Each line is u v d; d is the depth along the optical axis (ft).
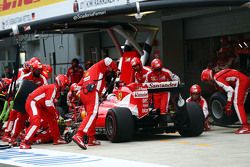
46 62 157.79
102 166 57.36
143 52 108.99
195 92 87.81
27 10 120.26
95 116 74.18
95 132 83.46
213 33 120.98
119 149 71.31
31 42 165.37
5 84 94.99
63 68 156.66
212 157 60.95
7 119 89.61
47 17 112.68
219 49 119.85
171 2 82.74
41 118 79.20
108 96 84.58
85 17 94.68
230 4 81.25
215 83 87.56
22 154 70.74
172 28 127.85
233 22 115.85
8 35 111.96
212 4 81.00
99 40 150.00
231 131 88.43
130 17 109.91
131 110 78.64
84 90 73.92
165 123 81.61
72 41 155.22
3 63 172.65
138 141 79.61
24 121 81.66
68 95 95.45
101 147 74.33
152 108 80.18
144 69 81.15
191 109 80.94
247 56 114.21
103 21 110.11
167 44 127.34
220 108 88.02
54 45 148.66
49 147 77.92
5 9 130.31
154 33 110.01
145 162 59.11
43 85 77.61
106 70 74.18
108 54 148.25
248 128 83.92
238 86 82.74
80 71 122.21
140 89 77.92
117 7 88.28
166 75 80.38
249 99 115.24
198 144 72.95
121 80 91.81
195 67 125.80
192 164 56.49
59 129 84.33
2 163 62.85
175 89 78.54
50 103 76.48
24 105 80.02
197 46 125.80
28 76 80.74
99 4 95.86
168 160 59.93
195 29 124.98
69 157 65.77
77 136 73.10
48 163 61.16
